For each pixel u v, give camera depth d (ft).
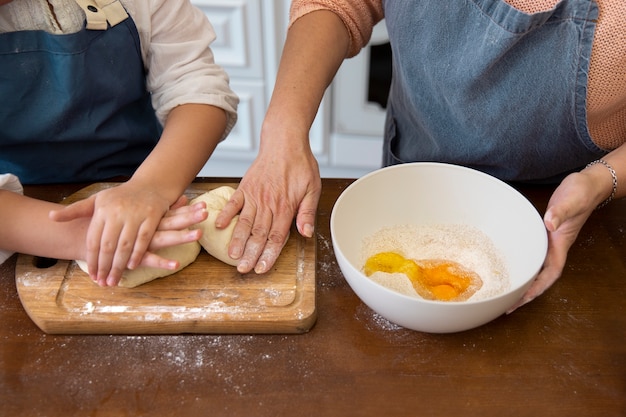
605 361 2.23
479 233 2.67
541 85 2.68
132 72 3.14
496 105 2.80
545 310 2.43
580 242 2.79
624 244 2.78
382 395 2.10
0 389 2.11
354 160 6.44
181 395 2.09
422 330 2.21
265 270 2.48
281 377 2.16
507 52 2.63
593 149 2.93
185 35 3.26
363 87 5.88
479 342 2.29
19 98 2.91
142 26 3.11
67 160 3.17
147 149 3.50
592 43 2.49
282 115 2.93
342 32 3.28
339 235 2.49
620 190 2.61
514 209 2.57
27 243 2.53
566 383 2.14
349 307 2.44
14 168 3.16
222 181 3.12
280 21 5.52
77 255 2.52
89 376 2.16
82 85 2.94
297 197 2.77
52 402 2.07
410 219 2.75
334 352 2.25
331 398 2.09
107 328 2.30
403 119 3.50
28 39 2.81
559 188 2.52
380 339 2.31
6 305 2.45
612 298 2.49
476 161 3.13
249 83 5.90
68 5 2.87
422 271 2.52
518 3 2.57
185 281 2.48
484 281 2.48
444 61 2.79
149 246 2.43
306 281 2.48
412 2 2.78
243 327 2.30
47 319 2.28
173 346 2.28
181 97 3.13
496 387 2.13
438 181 2.72
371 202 2.68
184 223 2.46
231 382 2.14
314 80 3.07
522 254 2.47
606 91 2.63
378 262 2.53
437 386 2.13
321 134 6.21
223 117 3.22
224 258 2.54
